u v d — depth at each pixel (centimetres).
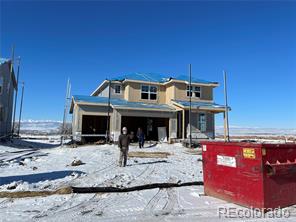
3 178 882
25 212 556
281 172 569
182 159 1458
